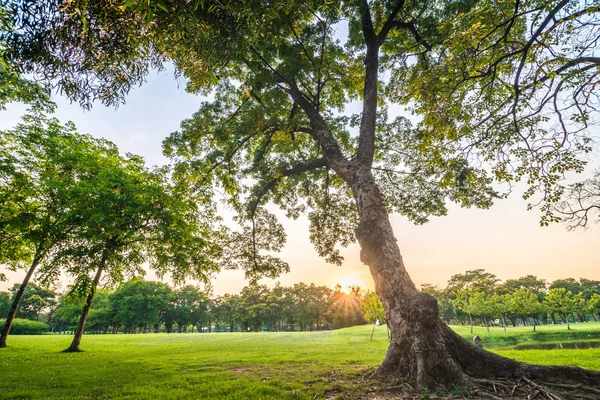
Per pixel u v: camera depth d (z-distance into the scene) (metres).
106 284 19.83
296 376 8.71
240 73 14.96
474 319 83.81
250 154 17.83
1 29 3.76
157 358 14.69
